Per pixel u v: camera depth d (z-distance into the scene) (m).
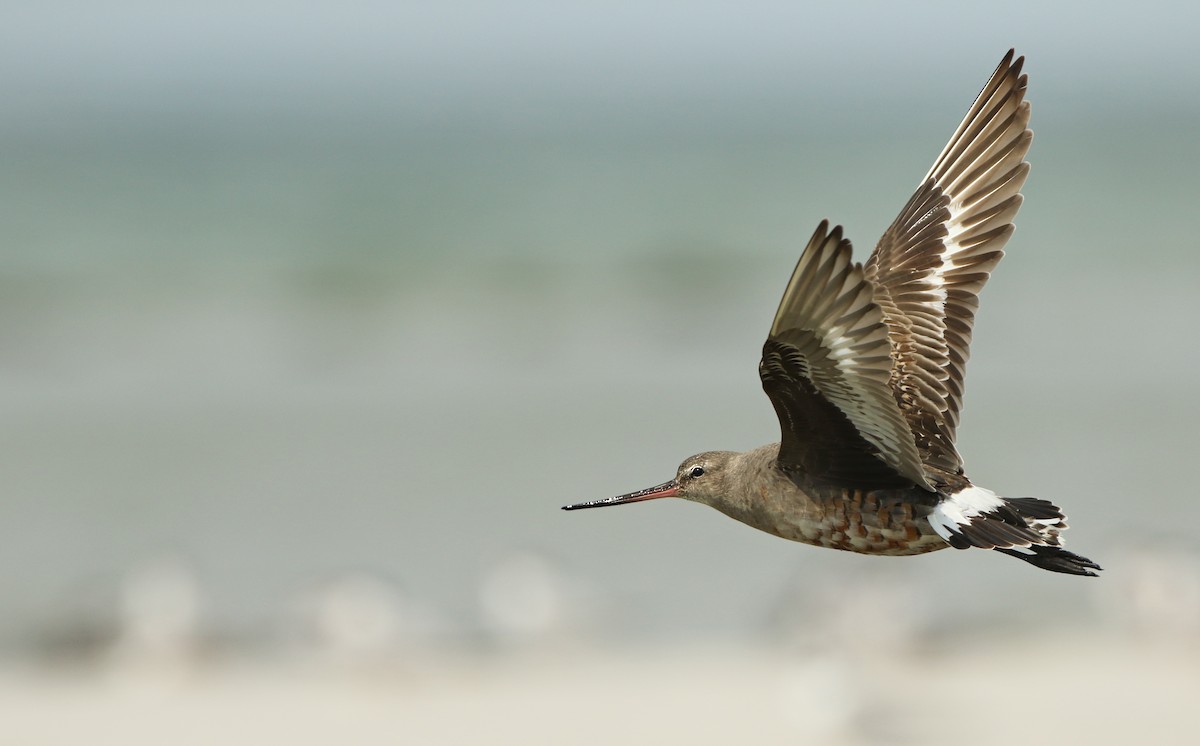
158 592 15.87
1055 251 33.25
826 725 13.38
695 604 16.53
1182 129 60.38
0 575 16.69
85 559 17.11
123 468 19.92
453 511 18.80
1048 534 7.65
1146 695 14.07
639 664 15.26
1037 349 25.59
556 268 32.72
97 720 13.97
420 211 38.94
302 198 40.88
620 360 25.58
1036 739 12.99
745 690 14.48
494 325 28.08
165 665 15.07
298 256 33.09
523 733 13.52
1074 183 42.53
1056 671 14.70
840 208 39.69
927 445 8.12
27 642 15.45
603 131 71.12
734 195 42.12
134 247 33.69
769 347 7.21
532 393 23.58
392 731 13.71
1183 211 37.09
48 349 25.77
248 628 15.94
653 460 20.39
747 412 22.45
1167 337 26.09
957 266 8.52
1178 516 18.00
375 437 21.42
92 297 29.58
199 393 23.50
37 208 38.06
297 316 28.59
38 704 14.30
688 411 22.48
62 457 20.28
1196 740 12.93
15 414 22.17
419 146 59.97
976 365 24.66
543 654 15.37
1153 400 22.52
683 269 32.56
